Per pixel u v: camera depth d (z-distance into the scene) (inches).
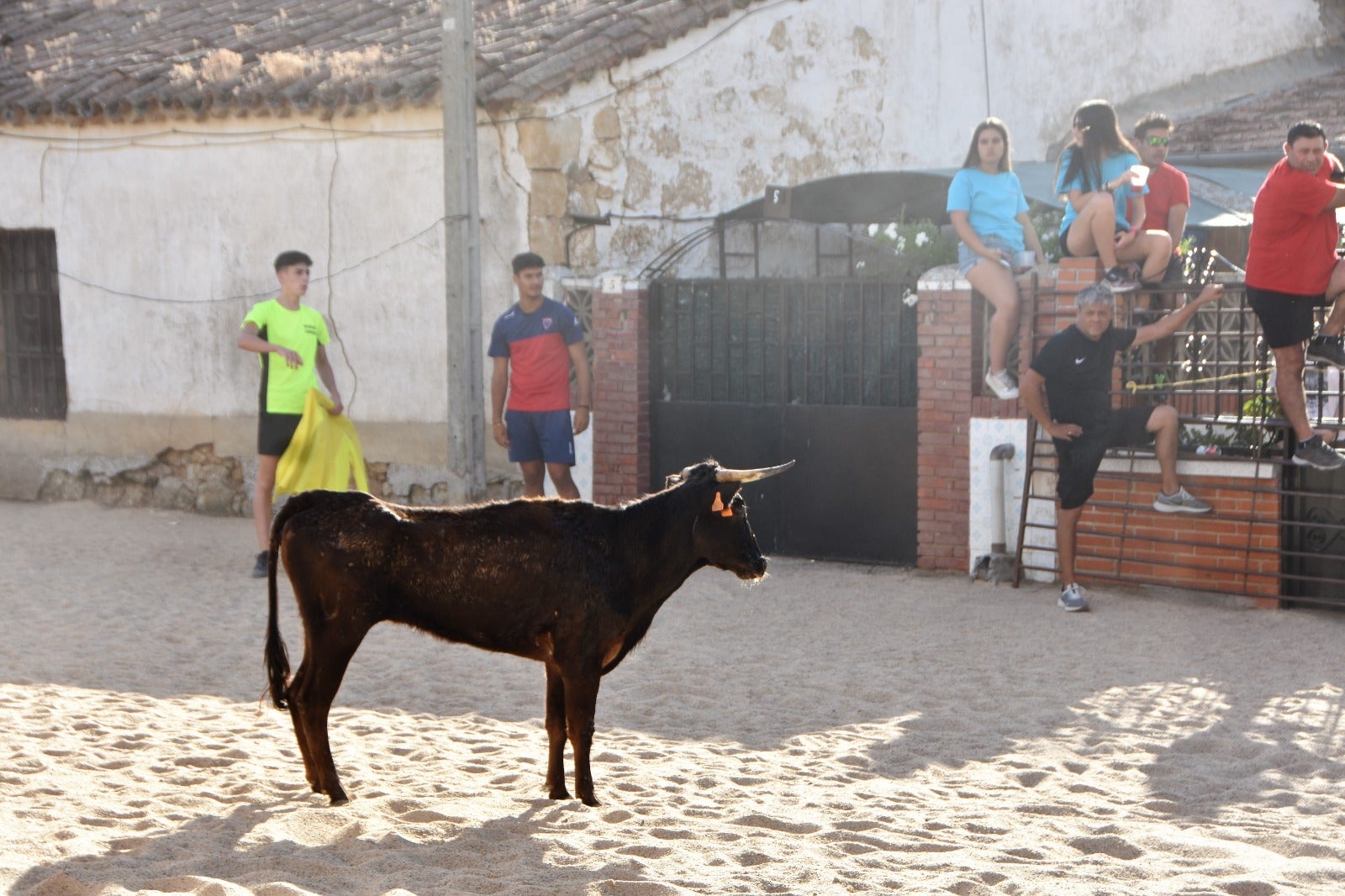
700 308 552.7
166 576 508.7
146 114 658.2
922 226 555.5
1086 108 454.0
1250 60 775.1
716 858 216.7
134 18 772.6
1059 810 252.4
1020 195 486.6
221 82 636.1
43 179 704.4
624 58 591.2
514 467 589.0
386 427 623.5
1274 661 368.8
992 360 474.3
